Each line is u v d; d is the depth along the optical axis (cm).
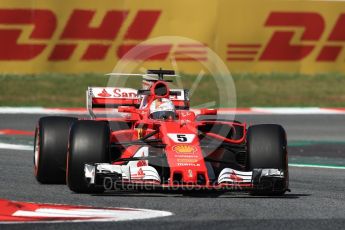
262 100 8212
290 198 3055
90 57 8388
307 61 8738
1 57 8225
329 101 8338
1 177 3600
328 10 8706
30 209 2711
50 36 8294
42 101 7894
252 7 8600
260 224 2497
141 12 8412
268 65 8694
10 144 5022
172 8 8456
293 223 2528
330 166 4319
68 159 3016
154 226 2423
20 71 8288
